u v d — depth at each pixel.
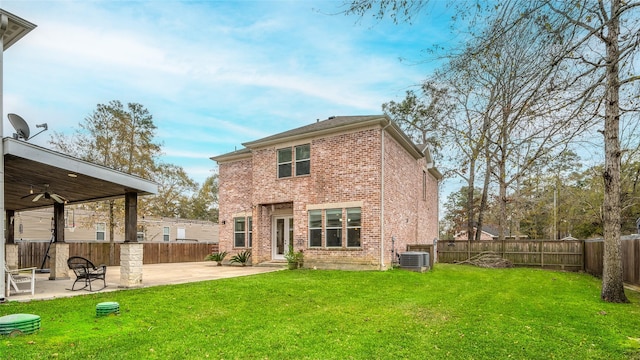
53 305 7.77
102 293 9.28
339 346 5.39
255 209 17.81
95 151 21.39
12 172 9.65
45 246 18.34
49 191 11.64
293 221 16.81
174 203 29.98
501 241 20.06
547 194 29.81
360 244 14.78
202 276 13.27
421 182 22.33
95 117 21.50
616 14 3.71
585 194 26.80
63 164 9.14
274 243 17.78
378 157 14.69
